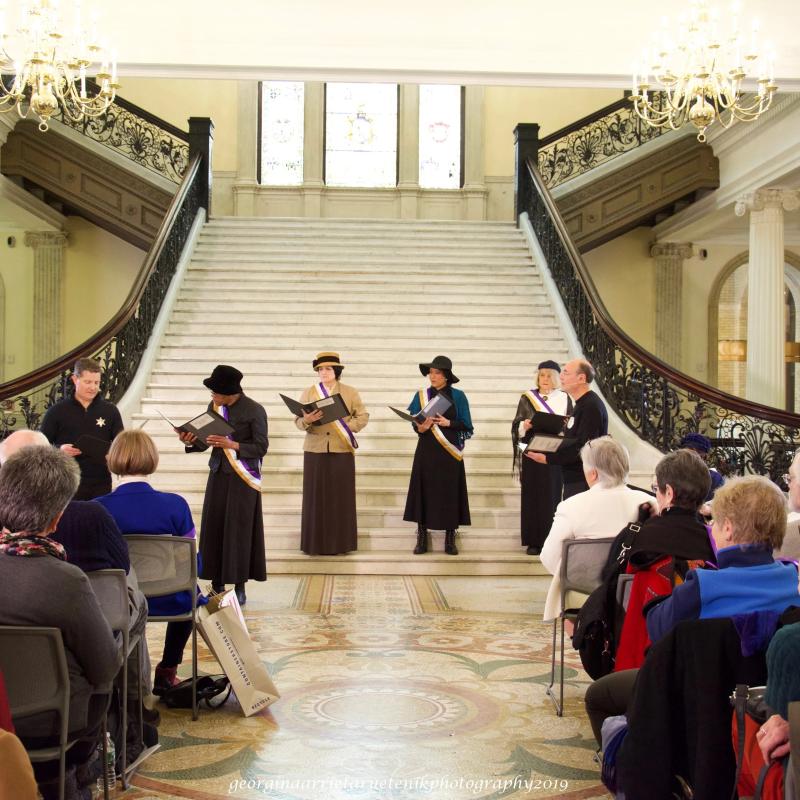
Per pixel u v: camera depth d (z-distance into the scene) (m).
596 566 4.32
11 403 8.29
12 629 2.69
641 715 2.59
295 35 8.55
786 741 2.13
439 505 7.98
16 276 16.30
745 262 16.91
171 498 4.47
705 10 7.43
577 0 8.64
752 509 2.84
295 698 4.62
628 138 14.72
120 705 3.56
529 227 13.75
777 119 12.09
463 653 5.49
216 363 10.88
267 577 7.74
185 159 15.02
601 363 10.21
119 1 8.44
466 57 8.64
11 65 7.93
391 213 17.19
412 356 11.20
